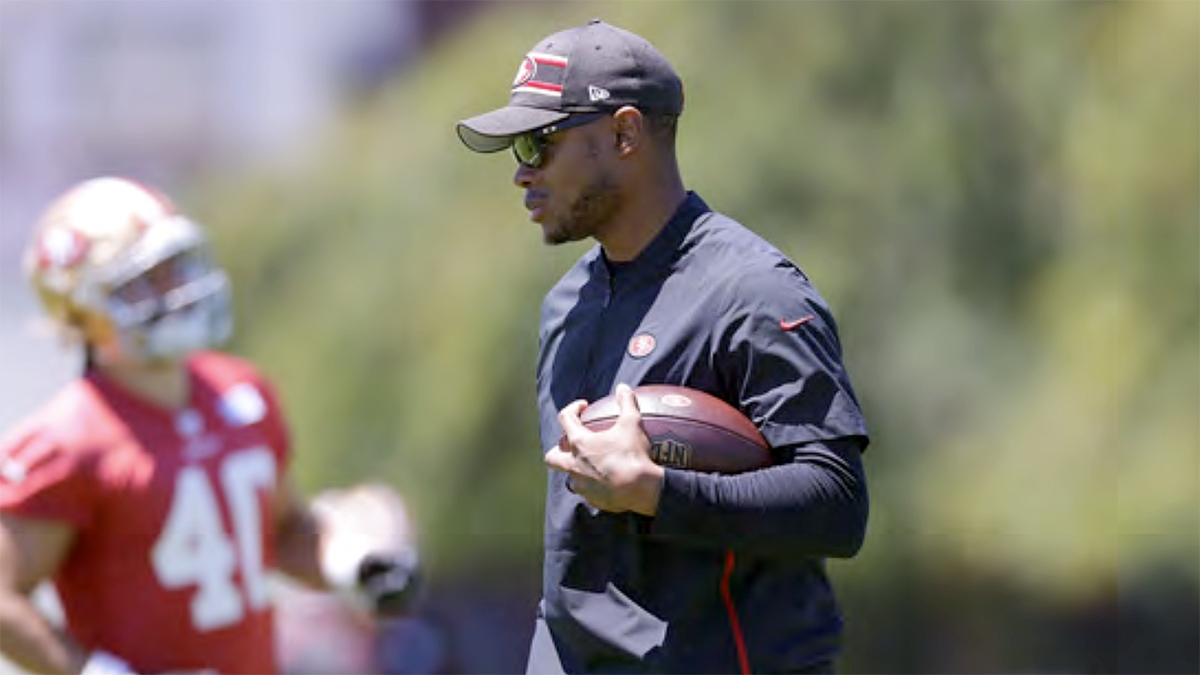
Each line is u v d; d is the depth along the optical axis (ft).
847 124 149.69
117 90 248.93
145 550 48.03
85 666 47.06
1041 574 142.51
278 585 100.12
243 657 49.55
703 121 147.74
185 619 48.47
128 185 49.44
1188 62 139.13
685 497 44.80
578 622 48.14
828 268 143.54
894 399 145.59
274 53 244.22
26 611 46.70
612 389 48.29
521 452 147.64
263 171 171.63
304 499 53.52
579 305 50.03
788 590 47.88
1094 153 142.51
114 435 47.96
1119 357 139.64
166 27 248.11
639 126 48.39
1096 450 138.92
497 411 147.13
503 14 164.55
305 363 154.10
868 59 151.12
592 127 48.26
